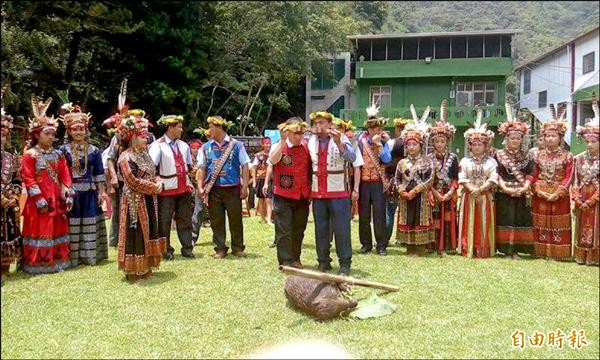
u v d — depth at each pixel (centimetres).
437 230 638
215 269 562
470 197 623
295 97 2284
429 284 499
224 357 343
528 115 1000
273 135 1343
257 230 842
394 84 1695
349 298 419
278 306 438
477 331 385
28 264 552
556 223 607
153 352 352
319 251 540
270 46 1877
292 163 535
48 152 563
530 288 489
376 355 343
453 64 1605
